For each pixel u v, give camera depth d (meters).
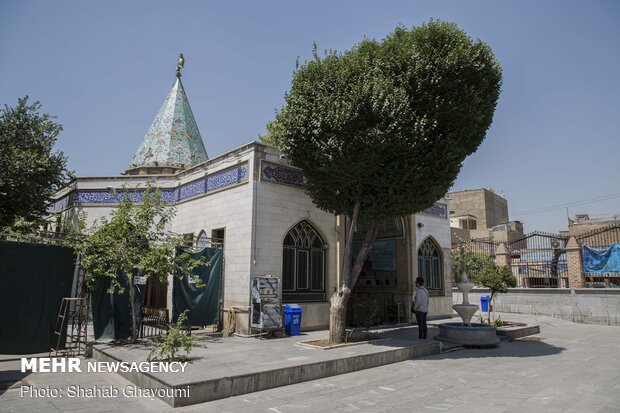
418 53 9.95
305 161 10.66
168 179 16.06
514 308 20.47
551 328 16.11
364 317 12.47
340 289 10.72
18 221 10.24
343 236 13.99
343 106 9.62
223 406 6.06
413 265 16.50
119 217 10.49
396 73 10.27
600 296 17.91
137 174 17.84
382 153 10.22
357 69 10.24
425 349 10.39
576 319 18.41
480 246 24.56
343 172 10.05
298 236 13.19
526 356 10.34
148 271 10.24
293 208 12.79
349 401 6.37
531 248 22.00
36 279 9.15
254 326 11.19
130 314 10.70
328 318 13.42
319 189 11.20
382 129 9.66
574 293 18.64
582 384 7.45
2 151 13.76
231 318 11.77
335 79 10.26
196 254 11.94
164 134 18.75
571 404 6.20
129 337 10.59
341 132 9.77
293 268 12.88
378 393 6.84
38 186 14.50
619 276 19.17
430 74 9.89
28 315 8.98
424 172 10.21
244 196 12.15
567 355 10.48
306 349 9.34
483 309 21.16
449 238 18.97
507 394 6.78
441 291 18.20
